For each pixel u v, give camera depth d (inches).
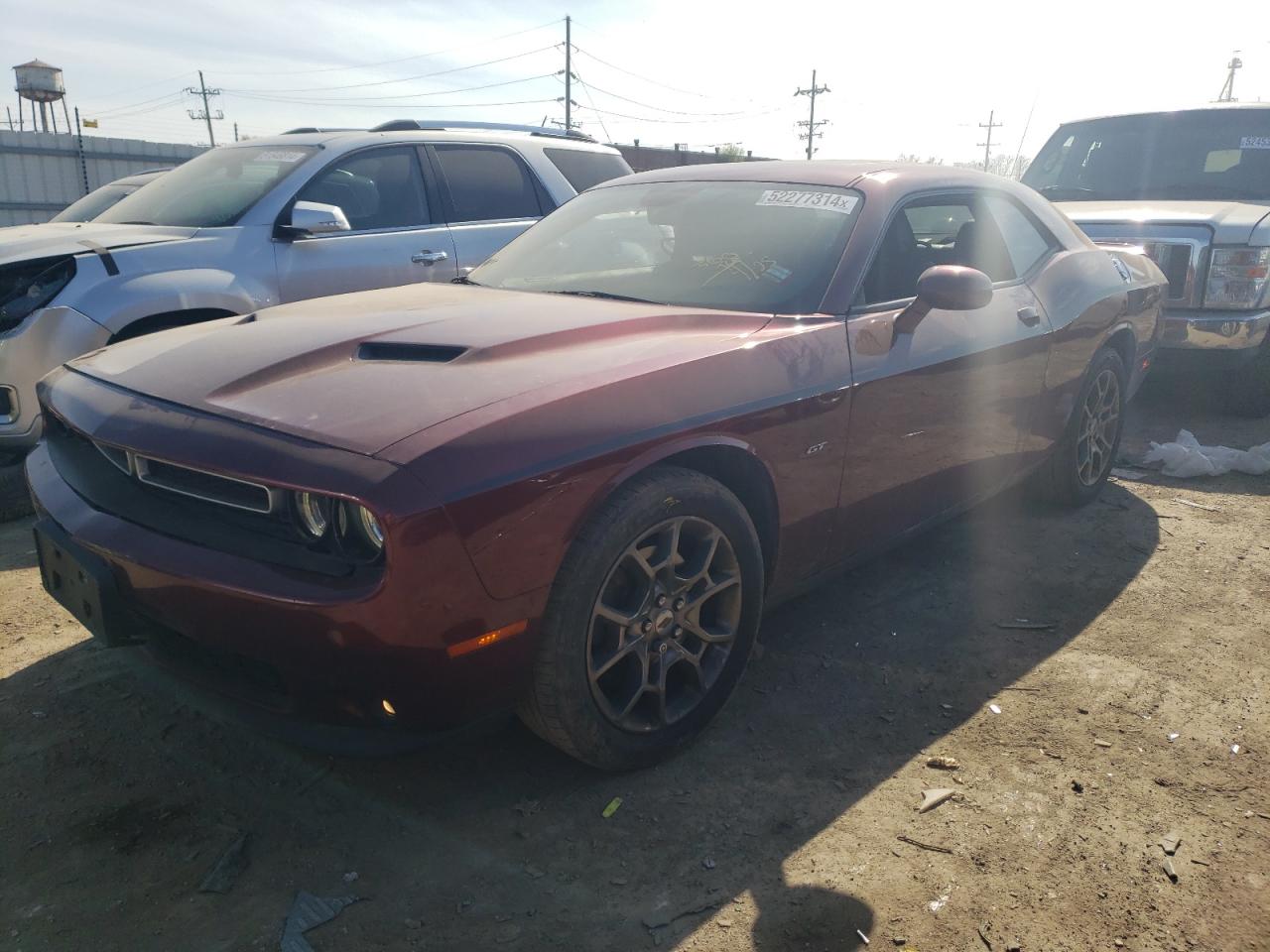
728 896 85.0
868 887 86.2
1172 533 173.2
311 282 207.3
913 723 112.8
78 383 108.3
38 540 105.0
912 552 163.8
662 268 131.4
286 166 215.2
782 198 136.8
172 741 107.8
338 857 89.7
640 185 155.0
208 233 197.5
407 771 103.0
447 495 79.7
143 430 92.0
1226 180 275.0
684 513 98.5
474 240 236.8
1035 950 79.2
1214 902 84.5
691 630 104.0
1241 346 233.9
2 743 107.0
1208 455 211.5
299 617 80.2
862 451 120.0
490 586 83.2
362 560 80.7
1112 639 133.4
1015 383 146.4
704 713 106.9
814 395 111.0
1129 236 244.5
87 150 754.2
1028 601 145.3
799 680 122.3
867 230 127.0
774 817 95.8
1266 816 96.0
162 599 87.8
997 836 93.0
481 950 79.0
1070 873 88.0
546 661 90.1
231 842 91.4
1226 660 127.3
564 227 152.3
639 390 96.0
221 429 87.8
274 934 80.3
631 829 93.9
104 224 211.0
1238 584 151.3
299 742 86.9
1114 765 104.4
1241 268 232.8
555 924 81.8
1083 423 176.6
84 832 92.7
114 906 83.3
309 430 84.8
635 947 79.4
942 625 137.6
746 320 116.3
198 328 120.7
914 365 124.8
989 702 117.2
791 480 111.2
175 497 92.2
